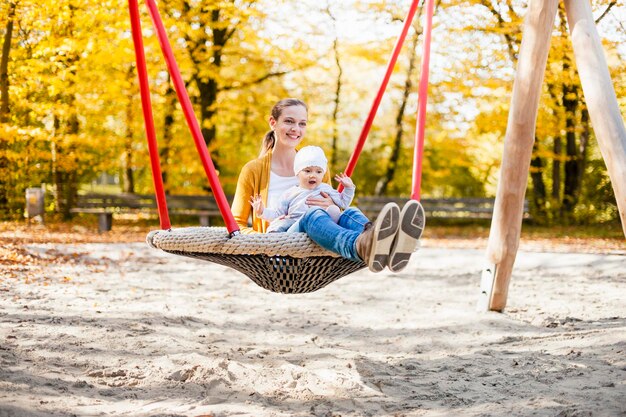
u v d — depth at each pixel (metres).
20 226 14.38
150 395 3.55
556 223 16.95
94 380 3.77
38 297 6.24
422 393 3.73
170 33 14.58
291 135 4.39
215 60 15.71
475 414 3.34
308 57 16.20
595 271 9.36
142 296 6.73
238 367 4.04
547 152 16.33
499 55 14.51
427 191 20.53
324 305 6.75
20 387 3.48
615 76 13.55
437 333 5.44
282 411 3.35
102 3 12.61
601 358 4.49
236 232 3.58
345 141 20.25
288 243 3.49
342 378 3.93
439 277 8.98
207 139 16.56
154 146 4.03
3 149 15.18
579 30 5.25
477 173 19.58
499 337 5.26
